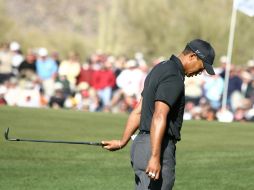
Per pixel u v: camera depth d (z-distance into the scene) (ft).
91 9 450.30
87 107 149.18
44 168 70.79
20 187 63.41
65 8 446.19
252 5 146.82
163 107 42.83
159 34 277.03
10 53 153.79
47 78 151.84
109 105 150.82
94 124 100.63
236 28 259.19
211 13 266.77
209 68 44.14
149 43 278.67
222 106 145.07
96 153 78.43
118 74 151.84
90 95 150.10
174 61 44.11
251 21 260.83
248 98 149.89
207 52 44.16
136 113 47.91
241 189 64.75
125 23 287.07
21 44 294.05
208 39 262.67
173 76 43.29
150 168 42.42
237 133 98.48
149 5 280.10
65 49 308.81
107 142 48.26
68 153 77.82
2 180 65.46
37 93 146.00
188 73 44.62
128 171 70.74
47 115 106.42
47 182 65.41
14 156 75.15
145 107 44.34
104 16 294.66
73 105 148.15
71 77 149.89
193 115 143.54
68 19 440.04
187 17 270.87
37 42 305.73
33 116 104.01
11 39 293.43
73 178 67.31
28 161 73.36
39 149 79.10
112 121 105.50
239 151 81.51
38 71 152.46
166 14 276.82
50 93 148.36
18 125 94.84
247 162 75.41
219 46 258.98
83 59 307.17
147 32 279.69
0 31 292.20
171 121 43.80
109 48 286.87
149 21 279.49
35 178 66.74
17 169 69.82
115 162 74.54
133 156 44.60
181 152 80.53
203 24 265.54
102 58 160.35
